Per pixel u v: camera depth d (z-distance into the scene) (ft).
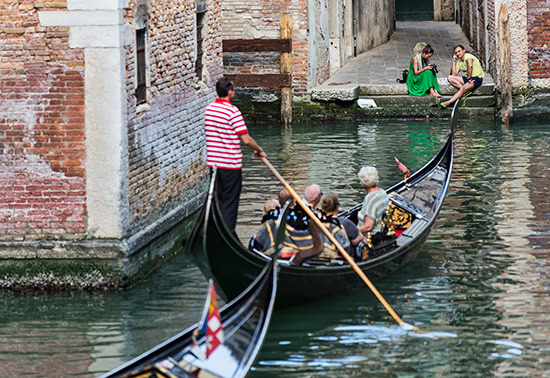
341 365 44.96
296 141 106.83
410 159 93.91
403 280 57.47
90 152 56.18
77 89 55.67
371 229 58.85
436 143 102.22
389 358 45.62
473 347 46.65
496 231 67.00
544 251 61.77
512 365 44.24
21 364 46.14
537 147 97.04
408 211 64.69
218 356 39.42
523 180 82.23
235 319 42.04
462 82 116.47
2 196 57.21
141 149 59.77
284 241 53.62
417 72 118.11
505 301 53.01
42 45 55.57
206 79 75.25
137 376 37.78
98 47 55.11
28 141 56.54
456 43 163.43
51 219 57.11
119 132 55.72
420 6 208.13
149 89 61.52
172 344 39.83
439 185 69.41
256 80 119.14
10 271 57.72
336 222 55.06
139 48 60.13
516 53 112.98
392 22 182.60
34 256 57.31
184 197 69.41
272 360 45.68
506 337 47.73
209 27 76.13
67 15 55.06
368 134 109.91
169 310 53.67
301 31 118.93
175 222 66.39
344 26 147.23
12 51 55.83
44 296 56.80
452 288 55.57
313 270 51.96
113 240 56.80
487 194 77.71
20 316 53.21
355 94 119.03
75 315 53.11
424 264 60.34
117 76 55.31
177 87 67.41
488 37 127.54
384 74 131.54
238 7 119.55
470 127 111.86
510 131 107.65
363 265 55.21
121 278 57.06
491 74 123.85
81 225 56.90
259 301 43.83
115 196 56.29
